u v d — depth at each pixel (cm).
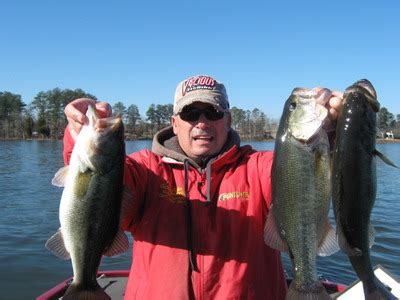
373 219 393
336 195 79
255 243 92
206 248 91
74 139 87
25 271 248
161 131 105
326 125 84
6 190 581
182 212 94
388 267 257
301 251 80
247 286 89
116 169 85
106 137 83
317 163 79
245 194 95
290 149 80
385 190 613
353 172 78
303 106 80
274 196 83
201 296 89
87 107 89
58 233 85
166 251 92
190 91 98
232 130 104
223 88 102
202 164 99
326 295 80
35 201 495
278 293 94
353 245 80
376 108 80
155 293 90
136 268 95
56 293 159
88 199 83
